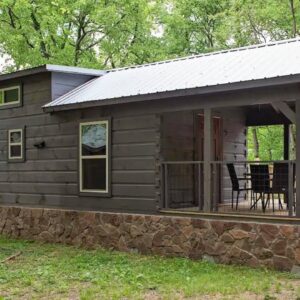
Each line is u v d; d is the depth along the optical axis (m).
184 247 9.73
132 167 10.61
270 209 10.29
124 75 12.45
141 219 10.41
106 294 6.93
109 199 11.05
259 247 8.74
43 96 12.46
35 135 12.66
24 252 10.91
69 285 7.61
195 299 6.64
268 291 7.03
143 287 7.37
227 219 9.23
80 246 11.52
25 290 7.29
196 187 11.69
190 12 25.88
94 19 22.97
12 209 13.23
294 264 8.30
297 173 8.42
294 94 8.36
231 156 13.03
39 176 12.57
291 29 21.72
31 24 23.31
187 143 11.63
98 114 11.24
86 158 11.48
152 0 25.20
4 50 23.69
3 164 13.54
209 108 9.38
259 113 13.47
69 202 11.87
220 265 9.04
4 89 13.53
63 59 22.94
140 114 10.47
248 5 21.77
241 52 11.08
